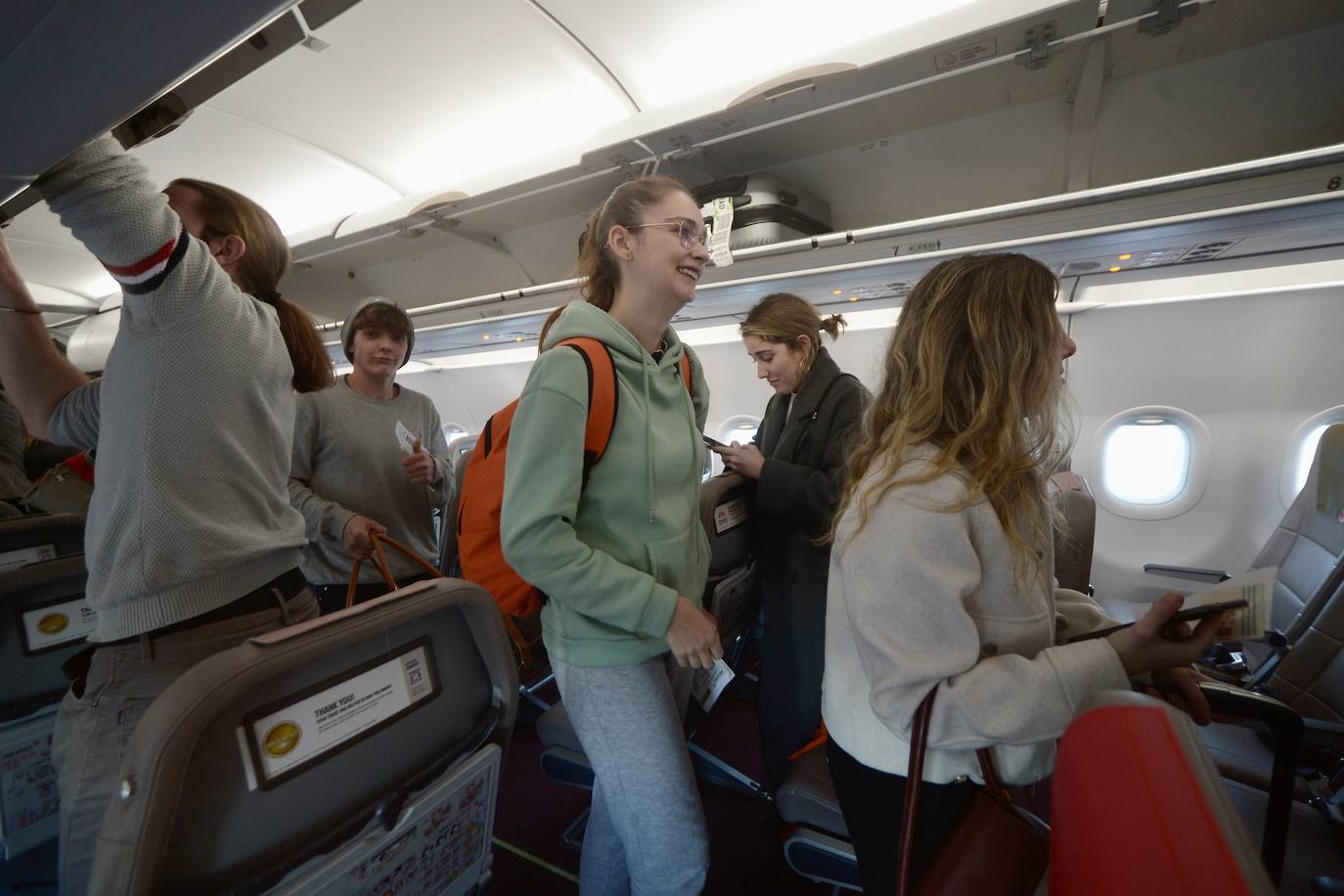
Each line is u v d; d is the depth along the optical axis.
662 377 1.21
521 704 2.78
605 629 1.08
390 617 0.81
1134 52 1.87
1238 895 0.36
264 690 0.70
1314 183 1.79
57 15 0.38
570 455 0.98
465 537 1.41
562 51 2.39
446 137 2.94
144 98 0.49
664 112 2.13
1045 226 2.17
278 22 0.68
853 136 2.42
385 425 2.13
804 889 1.81
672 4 2.19
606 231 1.17
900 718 0.76
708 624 1.05
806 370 2.00
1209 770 0.45
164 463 0.93
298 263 3.89
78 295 5.04
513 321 3.79
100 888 0.58
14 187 0.70
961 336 0.86
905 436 0.86
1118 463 3.63
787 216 2.56
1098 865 0.49
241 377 1.01
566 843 2.01
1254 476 3.27
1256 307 3.00
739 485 1.89
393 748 0.86
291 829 0.73
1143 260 2.40
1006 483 0.79
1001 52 1.71
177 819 0.63
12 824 1.60
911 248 2.40
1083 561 2.36
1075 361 3.54
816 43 2.25
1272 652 1.92
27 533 1.75
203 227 1.09
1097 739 0.54
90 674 0.97
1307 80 1.87
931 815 0.84
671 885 1.12
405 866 0.87
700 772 2.30
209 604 0.98
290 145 2.99
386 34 2.29
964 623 0.76
